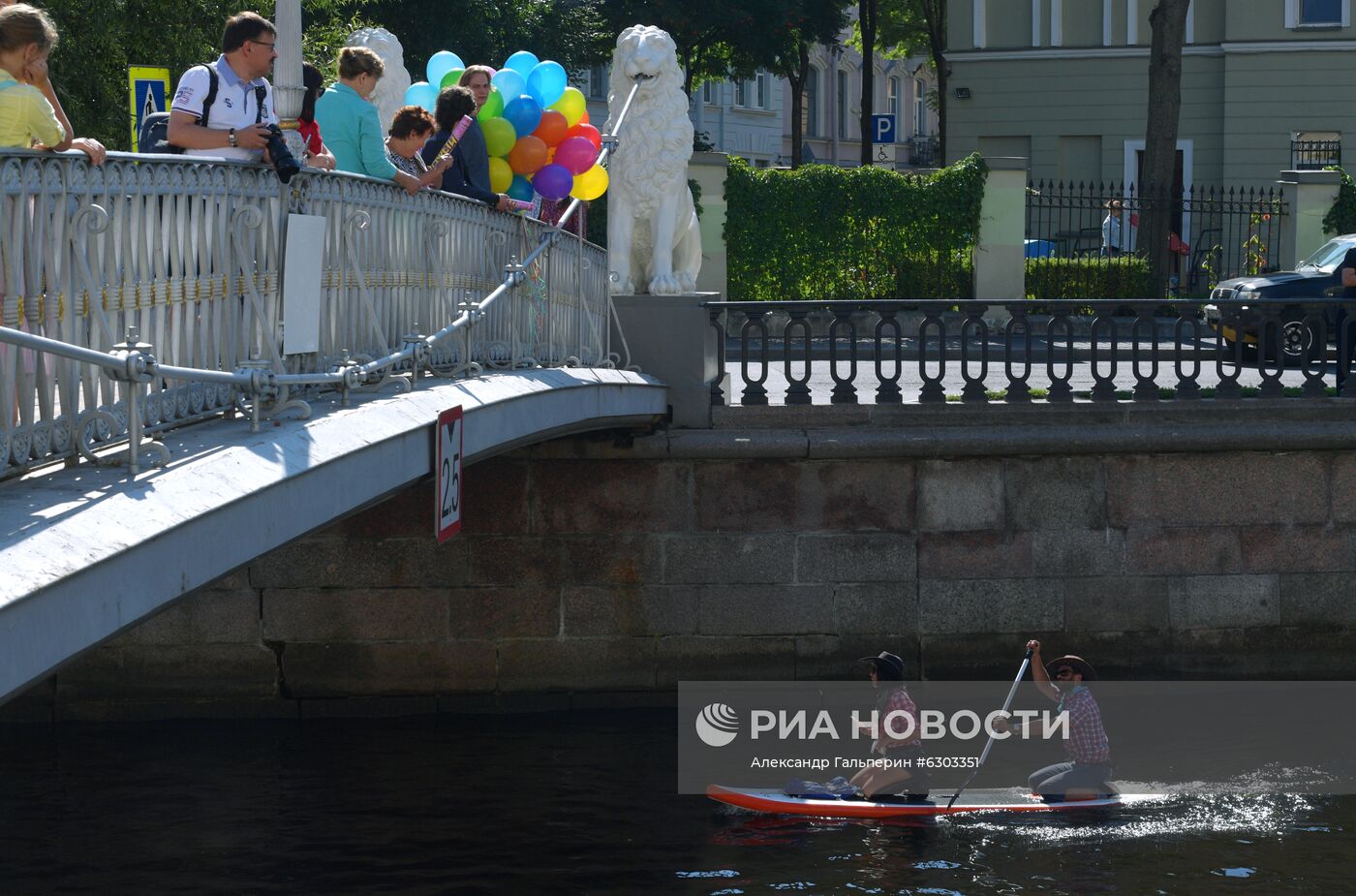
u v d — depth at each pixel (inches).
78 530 255.9
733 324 1438.2
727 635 751.1
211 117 377.7
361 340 452.4
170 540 280.4
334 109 467.8
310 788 637.9
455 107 560.4
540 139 619.2
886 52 2844.5
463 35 1727.4
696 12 1971.0
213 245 354.3
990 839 575.5
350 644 743.7
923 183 1465.3
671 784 642.2
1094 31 2134.6
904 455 745.6
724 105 2886.3
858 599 751.7
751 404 761.0
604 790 634.2
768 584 750.5
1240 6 2030.0
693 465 748.0
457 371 506.9
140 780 649.0
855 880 534.6
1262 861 548.1
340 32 1230.9
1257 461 757.9
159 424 325.7
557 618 748.0
